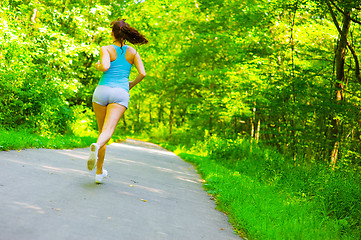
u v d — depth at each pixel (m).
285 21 14.94
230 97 19.48
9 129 11.70
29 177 4.70
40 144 8.86
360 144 13.10
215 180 8.16
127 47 4.85
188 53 23.11
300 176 8.88
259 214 5.02
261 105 15.09
